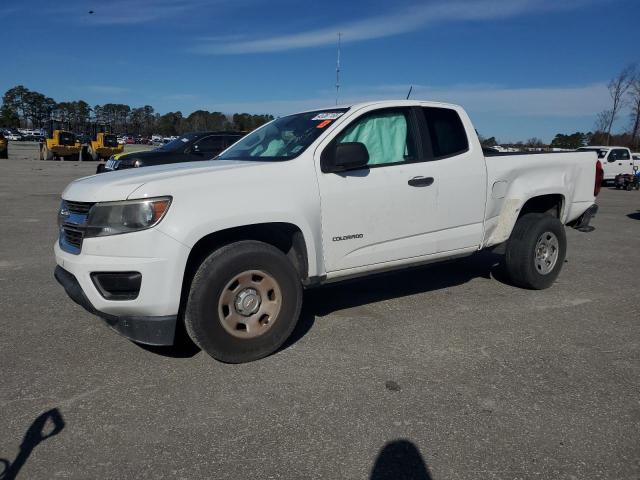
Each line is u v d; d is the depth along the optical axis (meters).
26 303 5.06
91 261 3.40
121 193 3.40
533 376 3.61
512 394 3.35
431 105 4.87
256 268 3.70
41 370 3.63
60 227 3.94
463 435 2.89
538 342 4.23
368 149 4.45
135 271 3.35
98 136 37.38
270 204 3.74
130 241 3.34
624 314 4.96
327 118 4.45
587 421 3.05
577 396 3.34
